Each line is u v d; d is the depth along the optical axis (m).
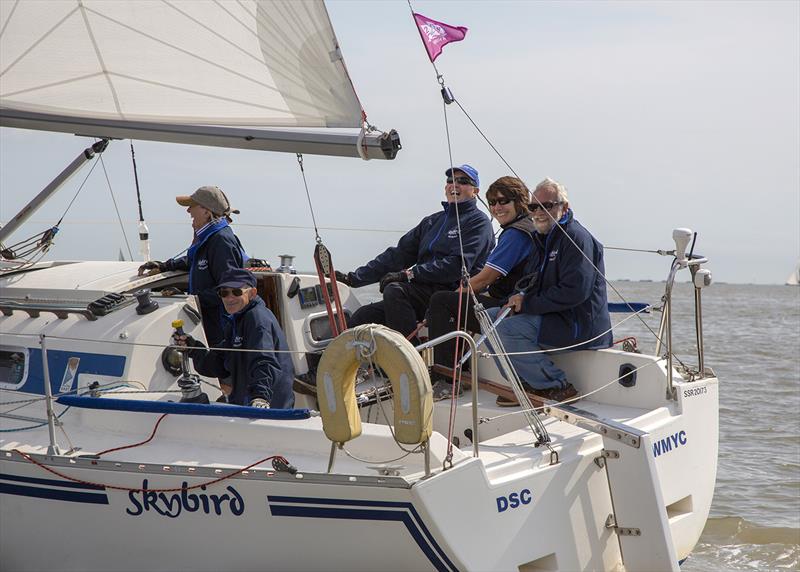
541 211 12.27
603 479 10.82
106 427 11.33
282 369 11.41
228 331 11.95
